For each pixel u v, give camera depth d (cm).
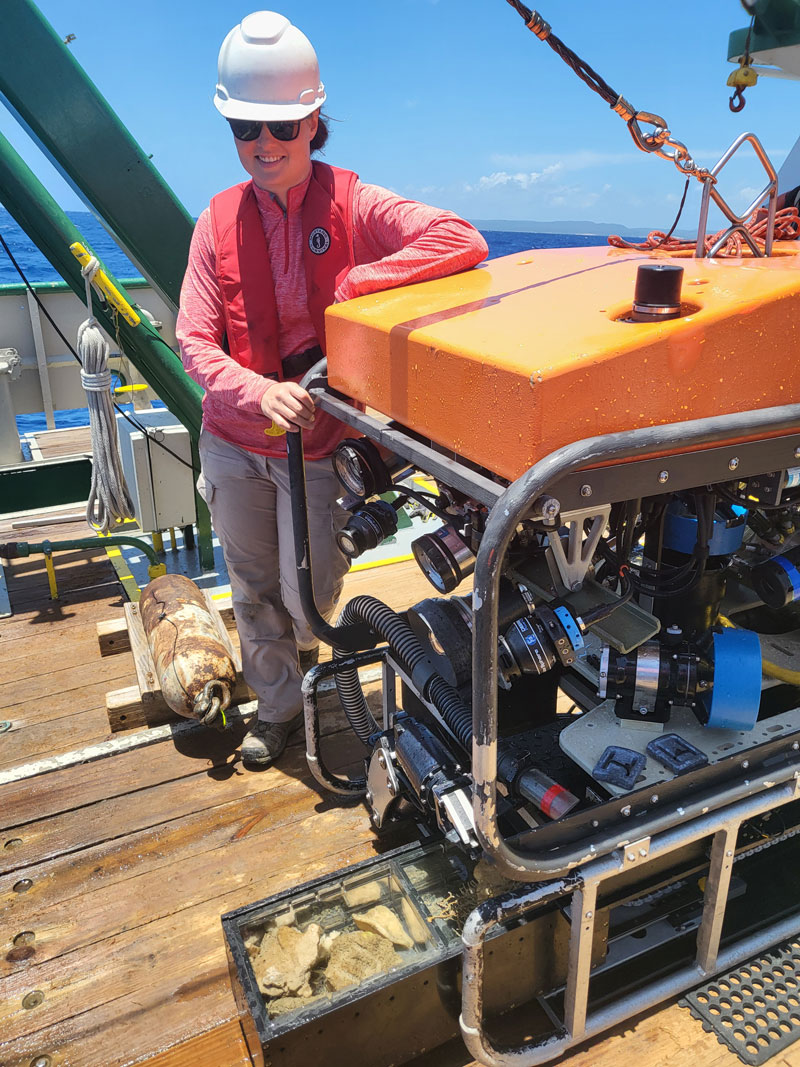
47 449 535
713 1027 161
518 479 109
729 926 179
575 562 134
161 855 212
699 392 120
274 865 207
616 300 135
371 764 201
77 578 379
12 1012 172
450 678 174
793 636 189
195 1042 164
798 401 130
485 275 177
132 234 309
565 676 197
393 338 142
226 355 200
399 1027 153
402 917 176
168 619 270
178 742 258
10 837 220
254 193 203
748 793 153
